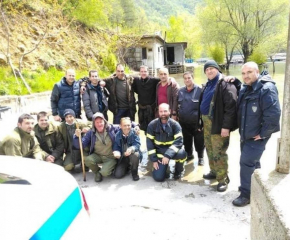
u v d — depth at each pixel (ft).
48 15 56.34
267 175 5.81
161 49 94.58
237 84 10.48
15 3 50.78
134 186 12.01
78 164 14.51
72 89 15.47
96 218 9.41
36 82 39.73
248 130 9.33
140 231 8.61
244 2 94.32
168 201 10.48
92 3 72.28
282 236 4.31
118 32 82.79
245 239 7.99
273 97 8.80
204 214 9.44
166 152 12.07
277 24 96.17
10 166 6.15
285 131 5.68
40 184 5.25
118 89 16.16
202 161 14.47
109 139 12.66
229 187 11.55
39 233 4.04
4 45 42.70
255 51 95.20
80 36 67.31
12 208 4.34
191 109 13.96
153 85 15.78
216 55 110.11
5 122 18.60
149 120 16.28
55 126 13.20
